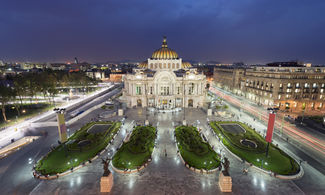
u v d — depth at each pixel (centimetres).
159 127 6575
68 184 3491
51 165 4019
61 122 4738
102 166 4097
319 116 7381
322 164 4222
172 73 9362
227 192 3275
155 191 3300
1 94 7088
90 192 3281
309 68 9775
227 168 3331
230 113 8375
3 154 5009
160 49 11100
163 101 9644
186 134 5566
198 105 9656
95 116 8000
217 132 5938
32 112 8544
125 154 4503
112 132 5941
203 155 4431
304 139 5578
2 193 3262
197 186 3434
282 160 4222
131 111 8825
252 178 3662
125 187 3406
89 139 5366
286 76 9019
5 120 7262
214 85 18338
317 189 3366
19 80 9681
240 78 13462
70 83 14700
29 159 4325
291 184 3491
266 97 9819
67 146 4881
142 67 11494
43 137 5700
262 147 4788
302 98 9119
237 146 4862
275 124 6969
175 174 3800
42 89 10056
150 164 4175
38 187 3406
